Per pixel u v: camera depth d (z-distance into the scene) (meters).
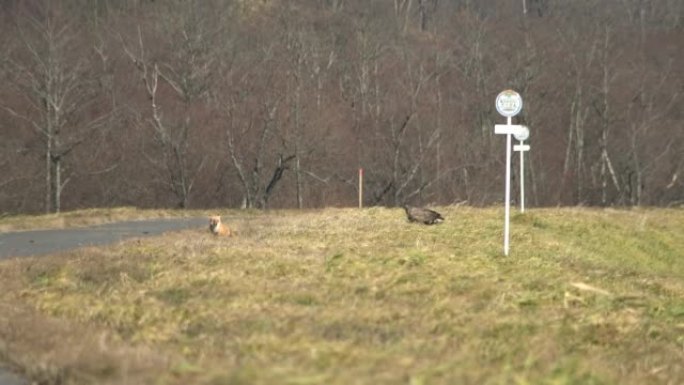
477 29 197.50
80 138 145.25
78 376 22.39
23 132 146.25
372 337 27.55
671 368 29.64
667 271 67.00
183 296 34.69
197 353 24.92
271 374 20.06
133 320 30.25
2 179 140.12
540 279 41.72
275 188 157.75
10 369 25.36
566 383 22.97
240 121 155.25
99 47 162.75
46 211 139.12
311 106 160.00
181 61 163.38
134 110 154.25
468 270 42.62
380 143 163.12
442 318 31.44
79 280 39.31
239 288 35.94
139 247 51.22
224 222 79.06
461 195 163.88
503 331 30.50
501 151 170.12
